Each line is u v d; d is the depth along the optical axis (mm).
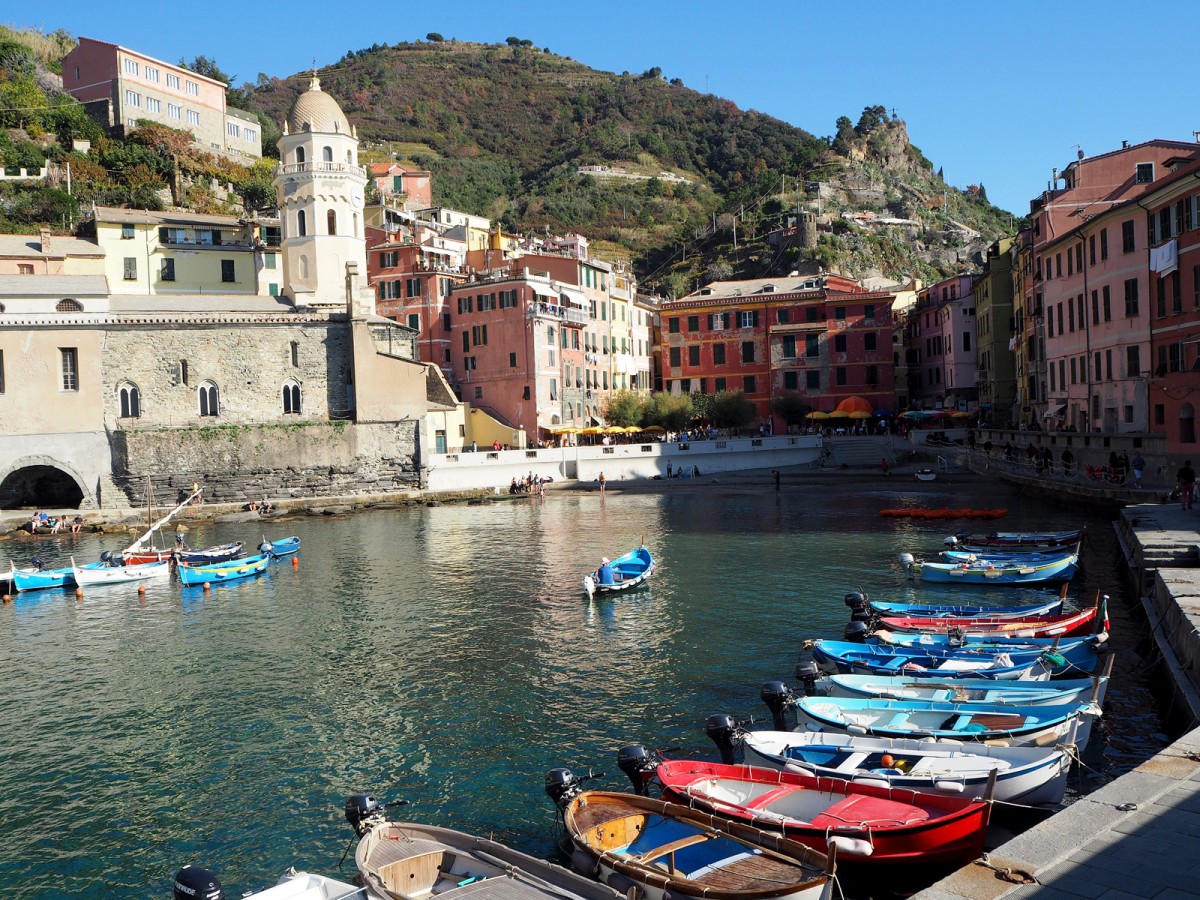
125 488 83062
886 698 25125
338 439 88000
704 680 31484
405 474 90125
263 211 135250
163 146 131750
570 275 118562
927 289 144625
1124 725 25438
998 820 20125
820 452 106938
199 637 40812
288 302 95812
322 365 90000
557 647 36438
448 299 114062
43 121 125938
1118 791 16109
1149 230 64938
